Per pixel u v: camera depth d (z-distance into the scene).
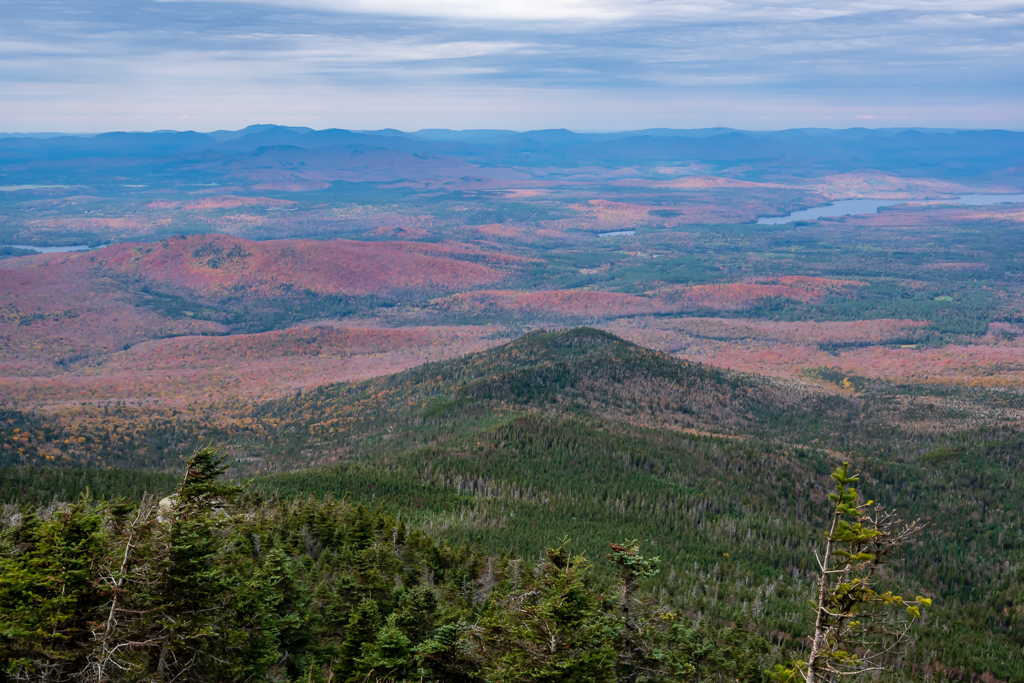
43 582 42.09
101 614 43.25
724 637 78.00
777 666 37.09
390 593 80.12
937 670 125.31
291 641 66.88
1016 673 129.00
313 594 76.56
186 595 45.34
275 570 67.69
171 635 44.22
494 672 47.97
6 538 51.75
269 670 60.97
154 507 47.12
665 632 60.91
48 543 43.62
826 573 35.28
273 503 131.38
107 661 41.78
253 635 52.94
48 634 41.22
